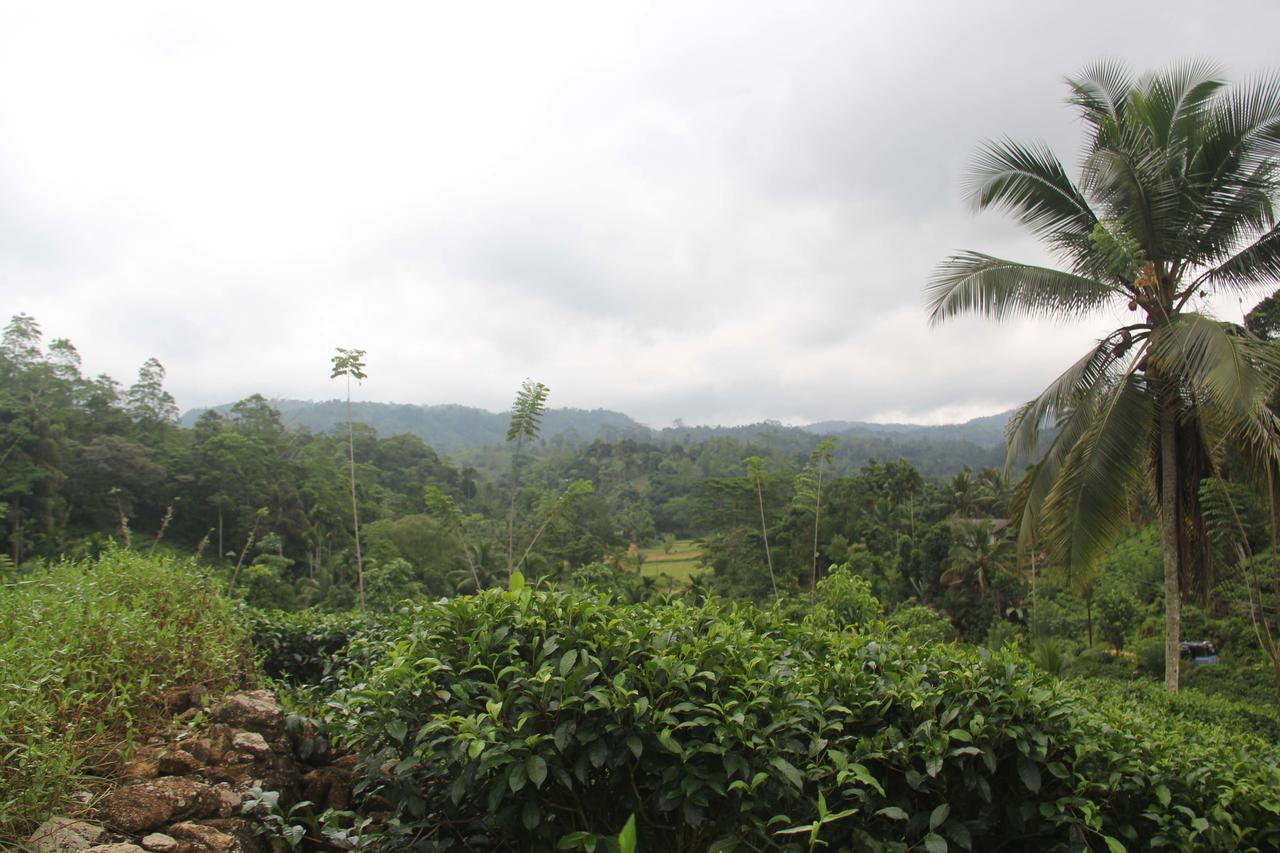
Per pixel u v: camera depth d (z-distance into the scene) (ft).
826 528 125.49
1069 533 33.37
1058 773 8.64
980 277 34.50
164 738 9.77
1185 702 35.24
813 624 12.34
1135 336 33.42
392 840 8.48
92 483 110.52
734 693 8.27
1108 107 36.06
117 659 9.87
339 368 30.94
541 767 7.25
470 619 8.95
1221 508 40.09
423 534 130.72
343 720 9.49
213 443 135.44
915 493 149.89
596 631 8.65
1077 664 70.03
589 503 170.91
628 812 8.33
